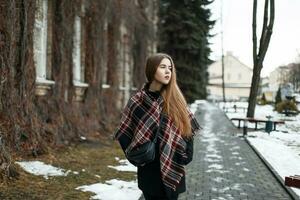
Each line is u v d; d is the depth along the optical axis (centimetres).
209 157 1187
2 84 839
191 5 3716
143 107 360
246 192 762
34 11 991
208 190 771
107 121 1644
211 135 1822
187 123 365
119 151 1170
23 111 935
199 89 3862
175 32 3656
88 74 1543
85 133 1334
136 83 2406
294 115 3262
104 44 1662
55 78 1210
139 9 2395
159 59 370
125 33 2156
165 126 359
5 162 721
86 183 762
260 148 1369
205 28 3772
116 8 1878
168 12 3653
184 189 373
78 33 1486
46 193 669
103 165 945
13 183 698
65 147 1080
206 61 4019
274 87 8569
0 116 855
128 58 2228
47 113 1118
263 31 2242
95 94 1573
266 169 1009
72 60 1337
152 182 361
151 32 2661
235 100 7750
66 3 1279
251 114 2294
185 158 364
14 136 870
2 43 838
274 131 1972
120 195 693
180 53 3734
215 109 4628
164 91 370
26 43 952
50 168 841
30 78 973
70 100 1323
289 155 1239
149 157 350
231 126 2327
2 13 841
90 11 1559
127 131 362
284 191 777
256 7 2278
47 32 1214
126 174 870
